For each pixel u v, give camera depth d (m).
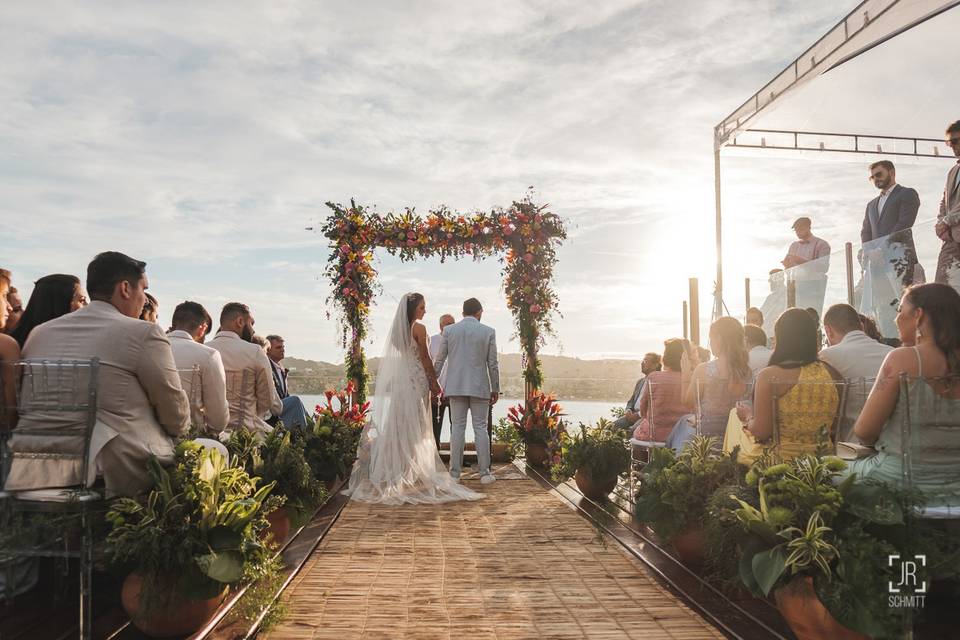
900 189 6.46
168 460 2.90
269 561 2.89
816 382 3.12
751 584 2.53
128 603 2.66
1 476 2.67
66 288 3.40
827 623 2.31
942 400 2.54
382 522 5.08
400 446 6.16
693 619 2.99
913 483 2.46
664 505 3.66
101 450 2.75
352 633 2.81
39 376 2.71
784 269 7.58
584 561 3.97
